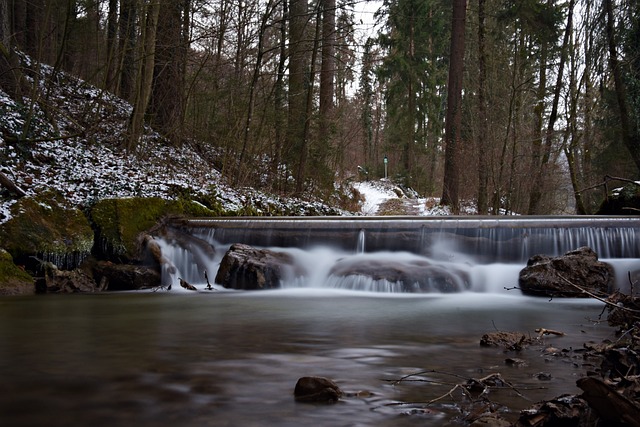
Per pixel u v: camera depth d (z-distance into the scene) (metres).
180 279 10.14
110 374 3.81
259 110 18.95
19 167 11.80
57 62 14.64
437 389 3.39
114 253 10.55
